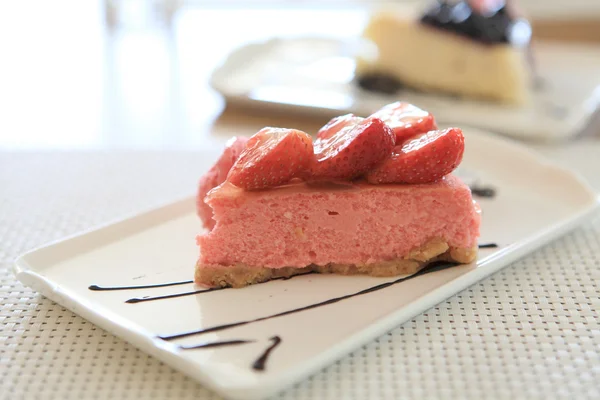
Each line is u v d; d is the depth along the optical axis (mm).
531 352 393
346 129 437
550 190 509
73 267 440
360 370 385
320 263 437
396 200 429
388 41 705
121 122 652
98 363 390
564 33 973
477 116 645
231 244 429
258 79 693
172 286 428
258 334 395
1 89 745
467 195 429
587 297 425
